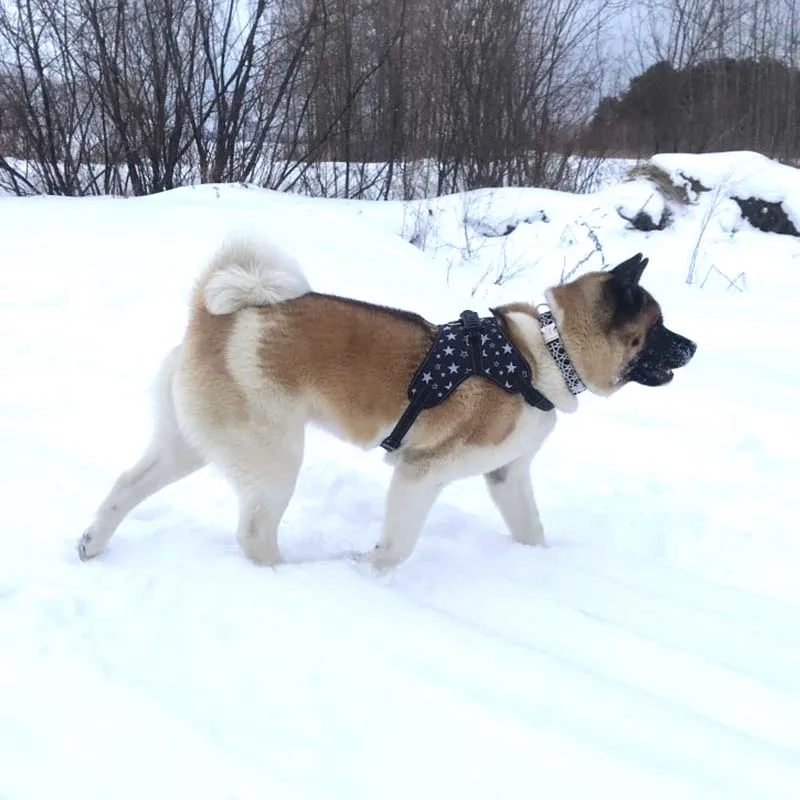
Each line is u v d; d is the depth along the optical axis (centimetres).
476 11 677
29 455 176
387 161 729
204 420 143
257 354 143
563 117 742
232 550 147
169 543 149
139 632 118
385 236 428
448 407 146
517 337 154
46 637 113
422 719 103
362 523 171
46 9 626
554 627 134
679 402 264
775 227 521
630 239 506
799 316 393
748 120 978
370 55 711
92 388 222
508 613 138
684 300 420
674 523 182
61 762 91
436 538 167
